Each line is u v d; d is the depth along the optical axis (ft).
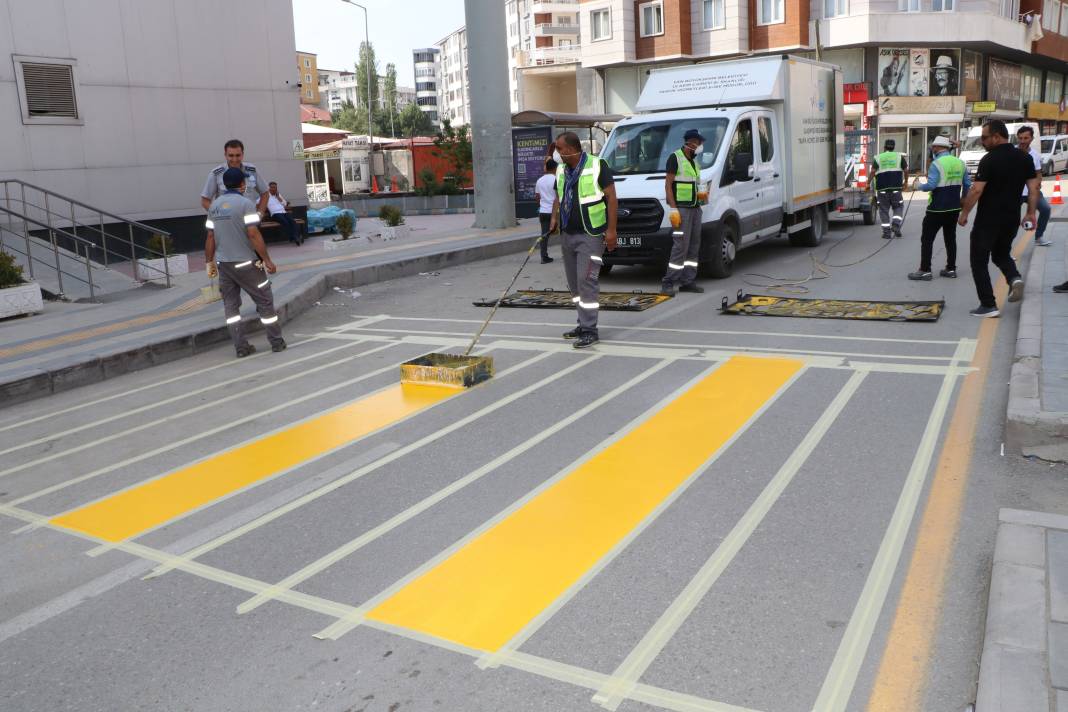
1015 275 27.14
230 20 61.26
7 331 32.89
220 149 61.41
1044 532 11.87
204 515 15.61
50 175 52.90
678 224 32.60
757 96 40.40
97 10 54.39
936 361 22.36
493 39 62.59
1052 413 15.67
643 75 137.08
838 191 49.98
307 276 41.70
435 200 102.53
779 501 14.56
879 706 9.27
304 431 20.16
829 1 122.01
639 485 15.60
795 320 28.22
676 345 25.93
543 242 48.47
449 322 32.60
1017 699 8.59
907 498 14.39
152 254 48.70
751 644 10.48
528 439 18.47
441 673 10.25
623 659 10.31
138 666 10.89
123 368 28.30
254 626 11.63
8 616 12.40
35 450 20.48
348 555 13.55
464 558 13.17
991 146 26.25
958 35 122.62
